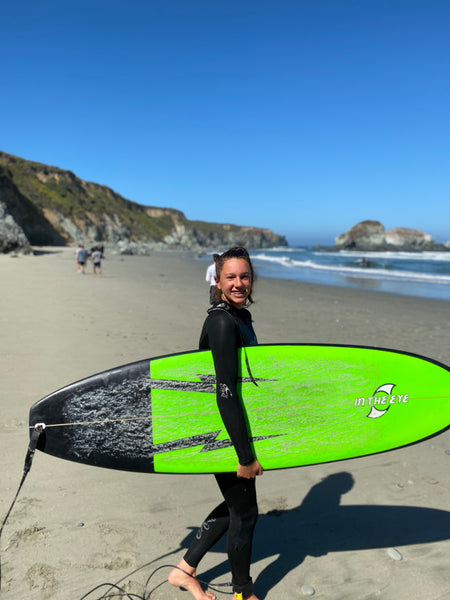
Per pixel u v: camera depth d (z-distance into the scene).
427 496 2.72
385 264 39.28
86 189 113.06
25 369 4.96
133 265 31.41
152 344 6.33
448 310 11.36
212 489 2.79
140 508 2.54
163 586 1.95
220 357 1.57
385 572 2.05
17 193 67.38
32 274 18.66
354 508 2.59
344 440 1.87
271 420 1.79
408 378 1.93
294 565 2.10
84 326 7.53
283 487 2.83
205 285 17.47
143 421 1.77
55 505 2.54
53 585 1.93
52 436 1.77
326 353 1.85
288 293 15.06
